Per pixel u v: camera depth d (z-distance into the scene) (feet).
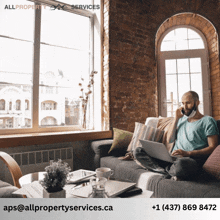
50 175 3.12
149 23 11.46
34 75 8.95
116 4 10.24
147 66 11.33
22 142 7.06
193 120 6.05
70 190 3.49
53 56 9.65
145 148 5.57
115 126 9.87
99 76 10.33
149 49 11.46
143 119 11.00
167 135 6.50
